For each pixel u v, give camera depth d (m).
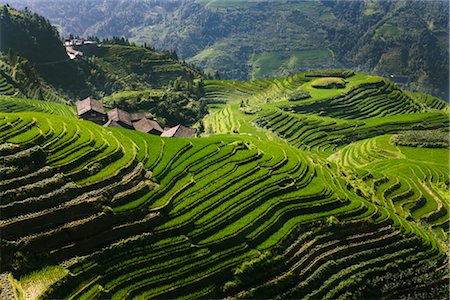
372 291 56.38
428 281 59.06
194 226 58.16
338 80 189.50
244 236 57.94
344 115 168.00
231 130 140.25
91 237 52.44
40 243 49.72
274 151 81.31
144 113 134.88
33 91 158.12
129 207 56.75
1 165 54.09
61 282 46.97
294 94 175.50
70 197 54.75
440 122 156.12
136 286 49.38
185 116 160.75
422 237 65.94
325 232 62.00
